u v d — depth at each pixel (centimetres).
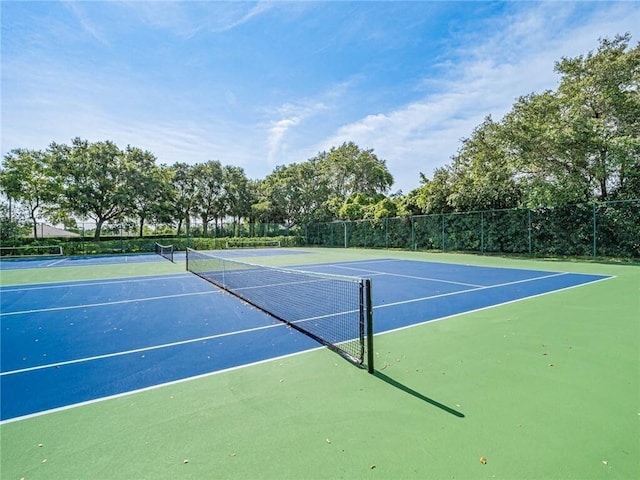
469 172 1955
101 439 256
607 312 594
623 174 1403
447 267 1336
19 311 726
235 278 1120
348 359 408
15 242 2503
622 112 1414
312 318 605
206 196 3494
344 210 3073
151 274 1330
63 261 2011
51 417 292
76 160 2669
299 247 3145
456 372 359
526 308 636
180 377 371
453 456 222
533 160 1499
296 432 256
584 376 342
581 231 1493
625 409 278
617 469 206
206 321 606
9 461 232
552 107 1499
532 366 370
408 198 2394
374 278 1073
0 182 2462
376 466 214
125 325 595
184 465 222
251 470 215
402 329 525
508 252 1770
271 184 3672
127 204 2788
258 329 550
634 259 1341
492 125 1658
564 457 218
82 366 410
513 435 244
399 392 317
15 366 414
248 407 298
